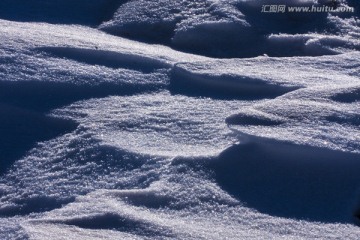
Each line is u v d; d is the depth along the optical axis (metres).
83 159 5.42
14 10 8.41
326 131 5.11
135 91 6.37
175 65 6.63
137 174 5.12
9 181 5.33
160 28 8.14
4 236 4.42
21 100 6.13
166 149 5.38
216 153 5.14
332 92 5.68
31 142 5.77
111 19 8.38
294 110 5.37
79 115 5.98
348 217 4.58
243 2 8.33
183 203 4.70
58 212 4.70
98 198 4.79
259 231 4.39
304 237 4.34
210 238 4.27
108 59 6.79
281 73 6.46
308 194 4.77
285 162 4.98
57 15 8.40
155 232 4.36
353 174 4.88
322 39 7.69
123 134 5.64
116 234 4.36
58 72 6.45
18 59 6.55
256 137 5.05
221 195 4.76
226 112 5.90
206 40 7.90
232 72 6.42
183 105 6.07
